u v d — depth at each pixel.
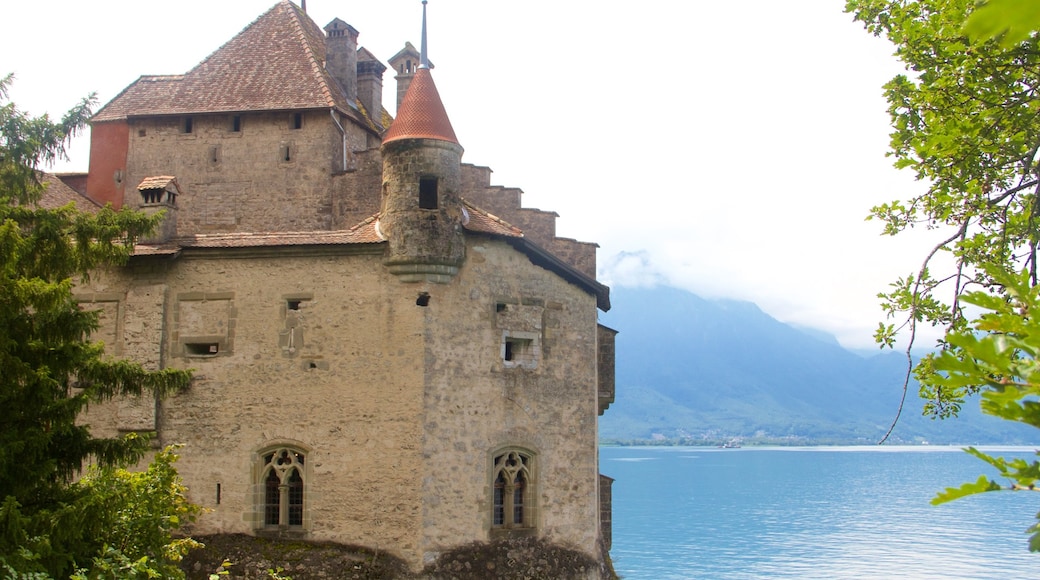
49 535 16.73
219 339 27.83
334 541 26.28
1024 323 4.98
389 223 27.34
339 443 26.77
